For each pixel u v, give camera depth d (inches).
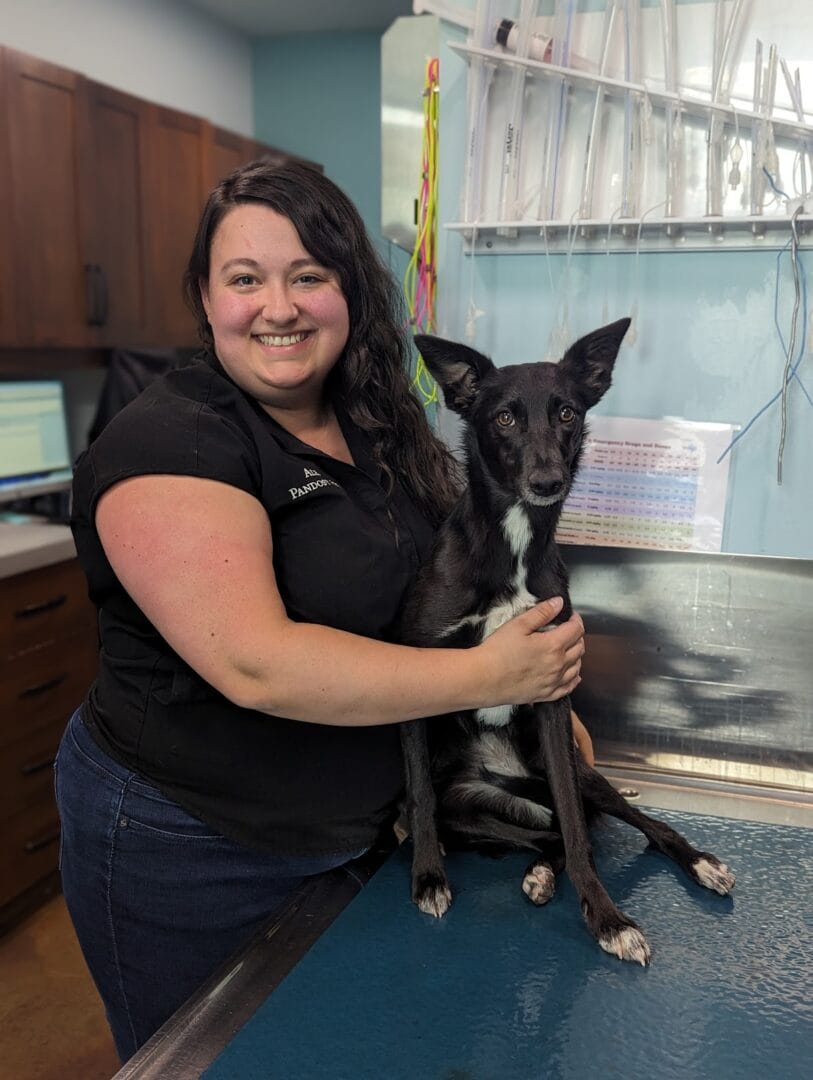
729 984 34.6
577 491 60.6
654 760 58.6
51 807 103.1
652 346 58.8
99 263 131.3
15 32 141.0
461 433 50.4
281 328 40.6
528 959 36.5
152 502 35.7
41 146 117.0
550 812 49.5
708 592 56.5
